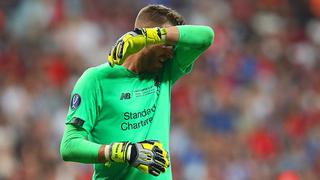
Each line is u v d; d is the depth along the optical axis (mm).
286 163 48531
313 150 51594
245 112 52875
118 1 60344
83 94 15602
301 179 47938
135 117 15773
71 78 52000
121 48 14812
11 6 57812
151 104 16000
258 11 66688
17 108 47312
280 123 53312
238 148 48781
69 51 54219
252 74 57875
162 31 15484
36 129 45156
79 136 15336
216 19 62219
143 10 16438
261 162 48625
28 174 42438
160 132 15984
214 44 58969
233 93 54281
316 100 57281
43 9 57438
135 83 15938
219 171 46250
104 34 56906
